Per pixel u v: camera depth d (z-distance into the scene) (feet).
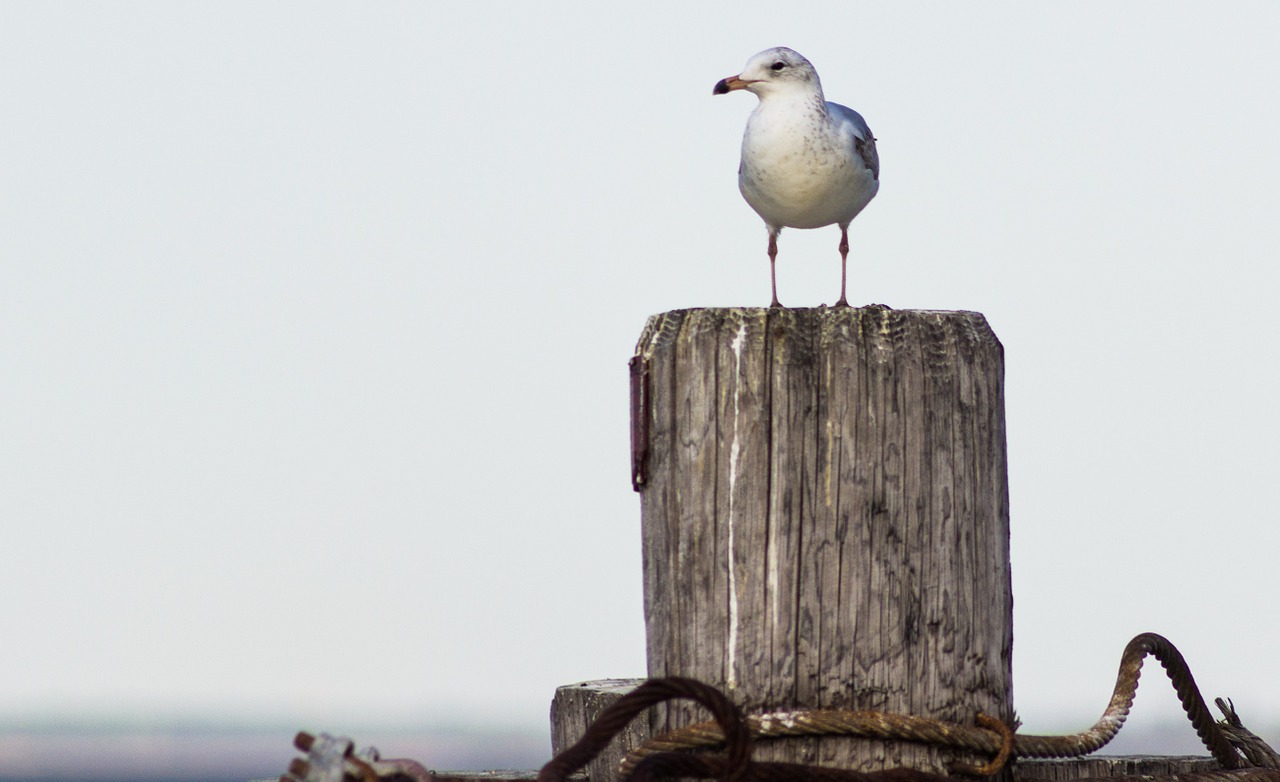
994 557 28.14
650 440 27.78
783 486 26.61
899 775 25.21
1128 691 31.45
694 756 24.17
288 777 25.30
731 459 26.76
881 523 26.73
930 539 27.07
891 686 26.68
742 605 26.61
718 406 26.89
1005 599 28.53
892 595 26.73
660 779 24.79
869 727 26.14
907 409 26.96
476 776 28.71
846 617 26.58
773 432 26.66
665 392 27.48
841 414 26.71
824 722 26.05
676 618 27.30
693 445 27.07
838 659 26.55
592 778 31.73
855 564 26.63
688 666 27.09
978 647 27.66
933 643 27.07
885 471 26.78
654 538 27.86
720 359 26.94
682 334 27.40
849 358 26.78
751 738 23.31
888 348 27.02
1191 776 29.68
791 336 26.86
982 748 26.91
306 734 25.49
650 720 27.73
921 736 26.27
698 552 26.96
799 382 26.68
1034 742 28.60
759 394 26.68
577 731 33.78
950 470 27.35
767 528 26.61
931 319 27.68
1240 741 33.50
